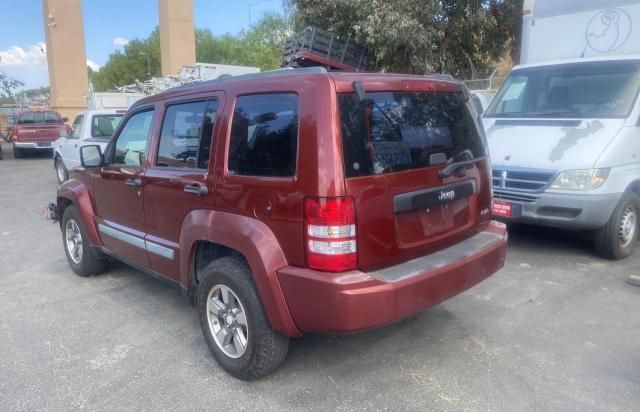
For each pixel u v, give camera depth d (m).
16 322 4.76
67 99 27.86
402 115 3.44
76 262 5.96
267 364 3.50
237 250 3.45
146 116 4.67
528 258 6.05
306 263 3.12
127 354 4.12
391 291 3.08
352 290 3.00
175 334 4.45
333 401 3.41
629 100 6.12
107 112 11.75
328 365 3.85
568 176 5.52
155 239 4.43
